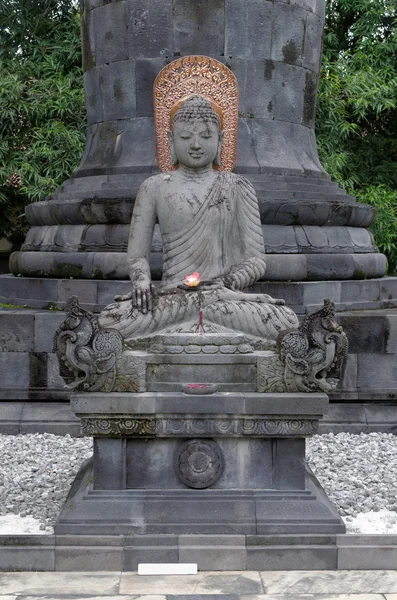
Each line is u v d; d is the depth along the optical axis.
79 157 15.36
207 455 5.65
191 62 6.89
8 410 8.52
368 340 8.57
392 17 17.41
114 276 8.98
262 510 5.57
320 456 7.63
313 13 10.12
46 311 8.96
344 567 5.41
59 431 8.41
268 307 6.14
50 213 9.79
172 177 6.47
